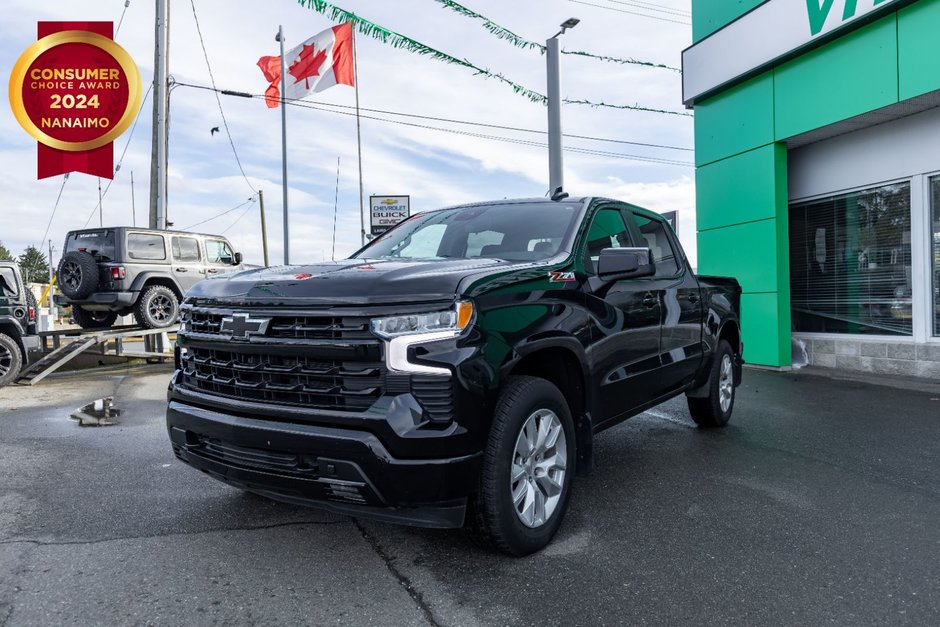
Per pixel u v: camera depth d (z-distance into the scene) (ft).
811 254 32.96
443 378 8.78
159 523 11.72
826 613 8.45
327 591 9.08
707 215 35.53
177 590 9.12
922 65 24.89
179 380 11.47
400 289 9.10
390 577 9.51
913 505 12.55
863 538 10.93
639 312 13.69
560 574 9.58
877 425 19.45
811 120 29.55
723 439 17.88
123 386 31.17
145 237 41.27
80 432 20.03
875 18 26.45
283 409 9.32
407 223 16.07
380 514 9.12
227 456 10.02
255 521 11.79
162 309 41.83
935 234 27.20
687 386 16.89
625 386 13.03
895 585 9.23
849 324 31.14
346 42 60.49
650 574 9.59
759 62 31.27
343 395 9.00
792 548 10.52
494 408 9.27
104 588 9.18
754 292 32.68
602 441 17.72
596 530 11.30
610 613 8.46
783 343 31.65
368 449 8.59
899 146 28.19
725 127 34.19
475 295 9.30
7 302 31.60
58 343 36.19
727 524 11.57
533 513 10.19
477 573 9.62
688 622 8.23
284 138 68.08
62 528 11.50
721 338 19.56
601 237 13.47
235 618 8.36
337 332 9.15
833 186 31.24
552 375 11.53
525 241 12.84
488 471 9.36
